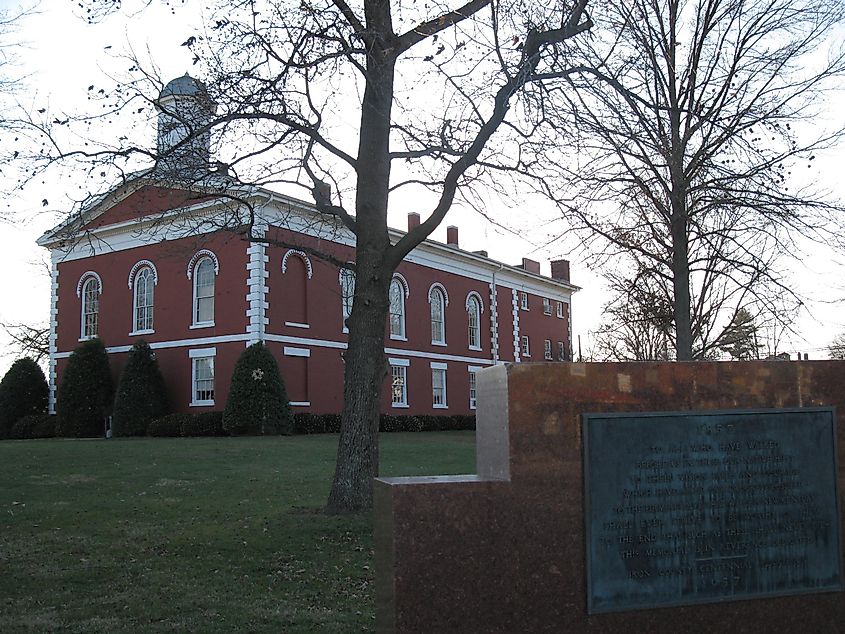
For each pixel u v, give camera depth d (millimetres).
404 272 38531
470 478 5262
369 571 8148
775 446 5500
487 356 44844
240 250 29859
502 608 4992
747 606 5348
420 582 4891
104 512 11328
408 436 30906
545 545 5094
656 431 5312
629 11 11805
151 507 11703
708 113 11773
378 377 11188
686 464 5336
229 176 12484
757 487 5441
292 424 28672
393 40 10922
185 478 14867
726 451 5418
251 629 6285
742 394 5512
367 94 11242
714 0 11875
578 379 5246
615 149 11398
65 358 35281
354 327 11227
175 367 31578
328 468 16734
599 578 5125
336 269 32875
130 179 11391
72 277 35438
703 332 16281
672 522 5273
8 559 8641
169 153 11414
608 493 5195
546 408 5180
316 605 7027
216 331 30391
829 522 5551
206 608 6859
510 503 5066
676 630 5215
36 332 50062
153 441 24500
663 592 5211
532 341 50125
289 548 9008
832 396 5684
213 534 9742
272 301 29938
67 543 9398
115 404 30547
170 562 8500
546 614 5059
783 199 11805
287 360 30375
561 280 53844
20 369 35281
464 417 39625
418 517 4926
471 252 43312
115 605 6941
